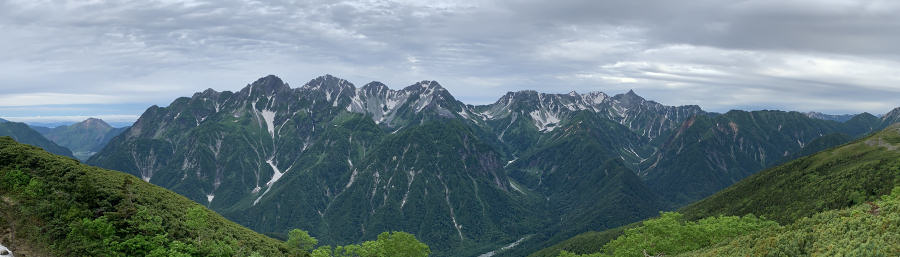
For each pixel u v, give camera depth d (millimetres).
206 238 87938
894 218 57875
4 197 79812
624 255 114250
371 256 106750
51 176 89000
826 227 65625
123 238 78375
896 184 185625
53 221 76500
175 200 107875
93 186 87750
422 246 119500
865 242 56219
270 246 104312
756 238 77812
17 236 71938
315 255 98750
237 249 90875
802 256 61281
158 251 75688
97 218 79500
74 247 72812
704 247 112438
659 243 113438
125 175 112500
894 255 50531
